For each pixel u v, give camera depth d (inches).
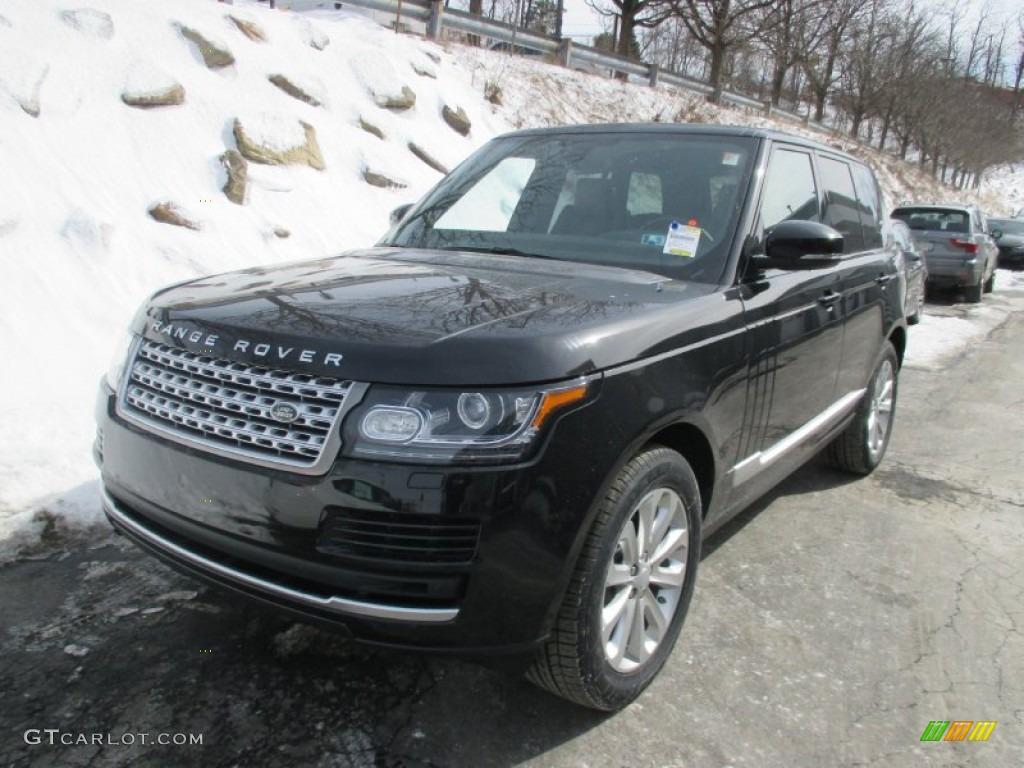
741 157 134.5
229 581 88.3
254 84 345.4
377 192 348.5
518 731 97.0
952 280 550.9
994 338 423.2
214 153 299.1
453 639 81.4
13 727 92.7
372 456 79.4
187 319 95.0
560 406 83.2
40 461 154.9
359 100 391.5
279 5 546.3
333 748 92.2
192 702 98.6
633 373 91.9
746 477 124.0
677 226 126.3
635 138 144.9
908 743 98.7
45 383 191.2
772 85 1217.4
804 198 150.0
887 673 113.3
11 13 289.1
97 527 141.0
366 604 80.5
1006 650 120.7
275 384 84.0
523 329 86.7
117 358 107.5
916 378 318.0
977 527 167.6
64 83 280.5
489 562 80.1
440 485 78.7
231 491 85.4
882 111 1332.4
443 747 93.5
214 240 266.8
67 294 218.1
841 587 138.1
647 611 103.3
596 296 102.3
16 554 131.3
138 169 273.9
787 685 109.3
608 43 1127.0
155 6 342.6
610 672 95.6
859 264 168.9
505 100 510.9
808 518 167.8
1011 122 1792.6
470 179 153.1
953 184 1558.8
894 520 169.0
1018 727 102.8
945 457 215.9
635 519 97.8
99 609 117.7
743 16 890.7
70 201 245.0
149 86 299.3
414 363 80.7
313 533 81.2
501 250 132.5
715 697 105.7
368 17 526.6
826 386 151.9
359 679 104.5
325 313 91.1
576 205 136.3
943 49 1359.5
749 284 121.0
